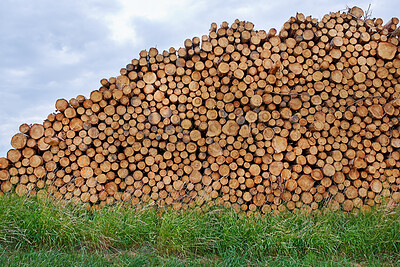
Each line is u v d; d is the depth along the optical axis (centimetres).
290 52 575
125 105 562
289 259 427
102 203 537
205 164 553
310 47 574
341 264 411
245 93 562
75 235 447
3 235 425
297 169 545
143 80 568
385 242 455
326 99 568
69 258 389
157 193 544
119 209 499
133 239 459
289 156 545
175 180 547
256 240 458
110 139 551
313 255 433
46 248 424
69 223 448
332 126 568
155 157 551
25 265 359
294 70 566
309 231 473
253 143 558
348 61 580
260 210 543
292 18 580
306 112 562
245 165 548
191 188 545
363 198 556
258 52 572
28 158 535
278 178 541
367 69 576
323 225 484
